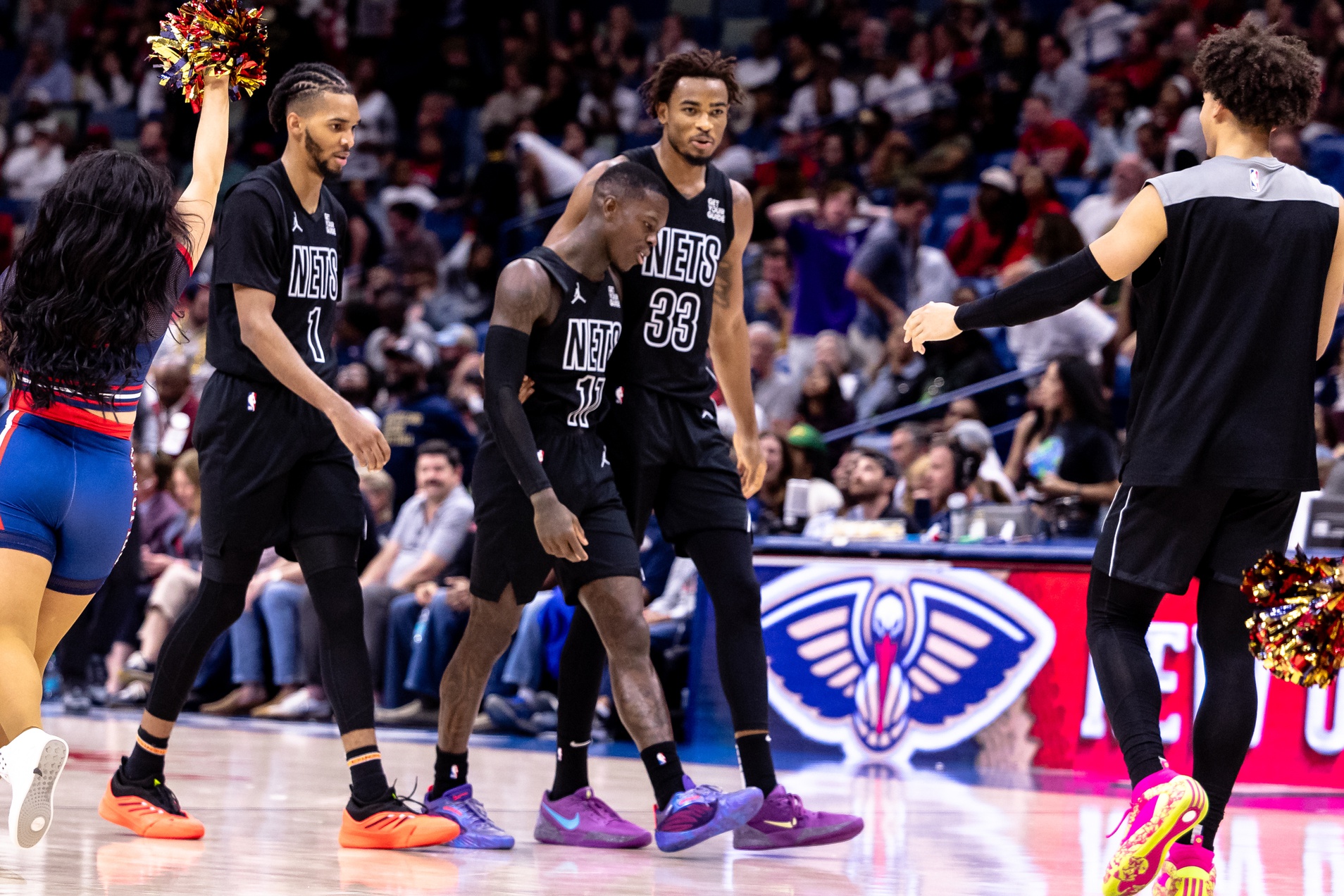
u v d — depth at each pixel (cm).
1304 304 612
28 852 728
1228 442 603
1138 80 2586
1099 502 1537
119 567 1792
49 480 634
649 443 841
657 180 812
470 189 2947
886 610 1402
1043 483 1566
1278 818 1045
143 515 1962
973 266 2359
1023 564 1341
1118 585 633
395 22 3503
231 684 1847
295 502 809
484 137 3200
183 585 1841
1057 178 2534
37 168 3500
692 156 834
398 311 2398
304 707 1730
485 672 827
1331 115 2491
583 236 807
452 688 823
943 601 1376
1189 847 580
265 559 1806
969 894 685
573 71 3216
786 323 2403
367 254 2883
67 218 627
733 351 902
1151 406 619
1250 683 614
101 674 1834
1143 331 634
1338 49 2498
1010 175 2498
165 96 3569
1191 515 615
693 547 844
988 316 642
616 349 845
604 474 817
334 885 651
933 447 1588
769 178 2767
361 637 805
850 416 2069
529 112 3234
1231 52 630
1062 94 2703
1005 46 2766
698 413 855
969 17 2956
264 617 1786
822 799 1080
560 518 766
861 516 1579
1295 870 796
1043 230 2000
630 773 1226
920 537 1450
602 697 1584
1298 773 1219
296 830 838
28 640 630
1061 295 622
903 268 2231
